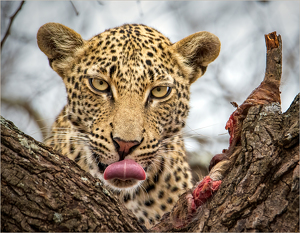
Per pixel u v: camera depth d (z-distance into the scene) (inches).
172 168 427.5
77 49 410.3
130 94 375.6
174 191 426.0
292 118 249.8
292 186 230.2
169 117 406.6
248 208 236.8
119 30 428.8
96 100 388.2
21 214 220.2
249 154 248.4
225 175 272.7
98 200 244.8
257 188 238.5
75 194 236.8
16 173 223.9
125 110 367.2
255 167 243.0
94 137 374.9
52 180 233.9
